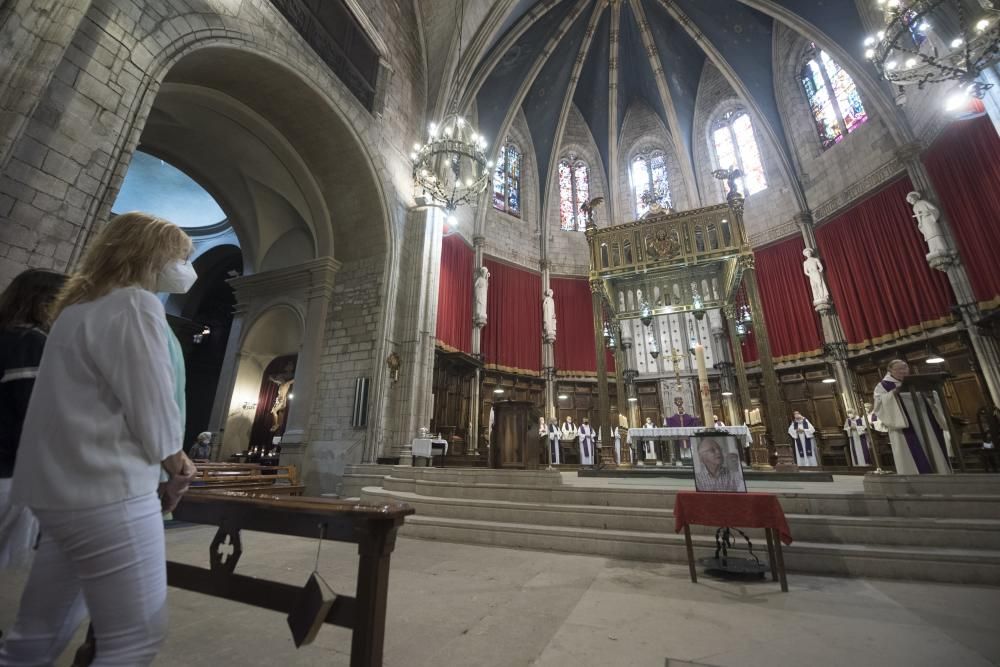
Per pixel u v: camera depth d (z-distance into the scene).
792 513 5.18
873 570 4.06
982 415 11.09
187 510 2.27
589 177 22.62
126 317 1.23
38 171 5.24
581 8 18.14
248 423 13.70
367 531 1.72
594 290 10.61
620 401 10.34
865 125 14.91
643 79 21.75
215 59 9.10
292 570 4.18
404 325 12.70
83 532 1.10
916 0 7.19
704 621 2.90
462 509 6.19
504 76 19.16
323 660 2.30
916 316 12.81
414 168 11.12
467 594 3.46
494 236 19.80
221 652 2.37
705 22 18.36
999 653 2.40
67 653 2.43
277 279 13.77
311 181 12.74
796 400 15.91
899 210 13.59
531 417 9.39
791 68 17.73
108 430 1.15
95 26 5.98
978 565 3.85
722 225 10.04
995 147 10.79
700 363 9.21
